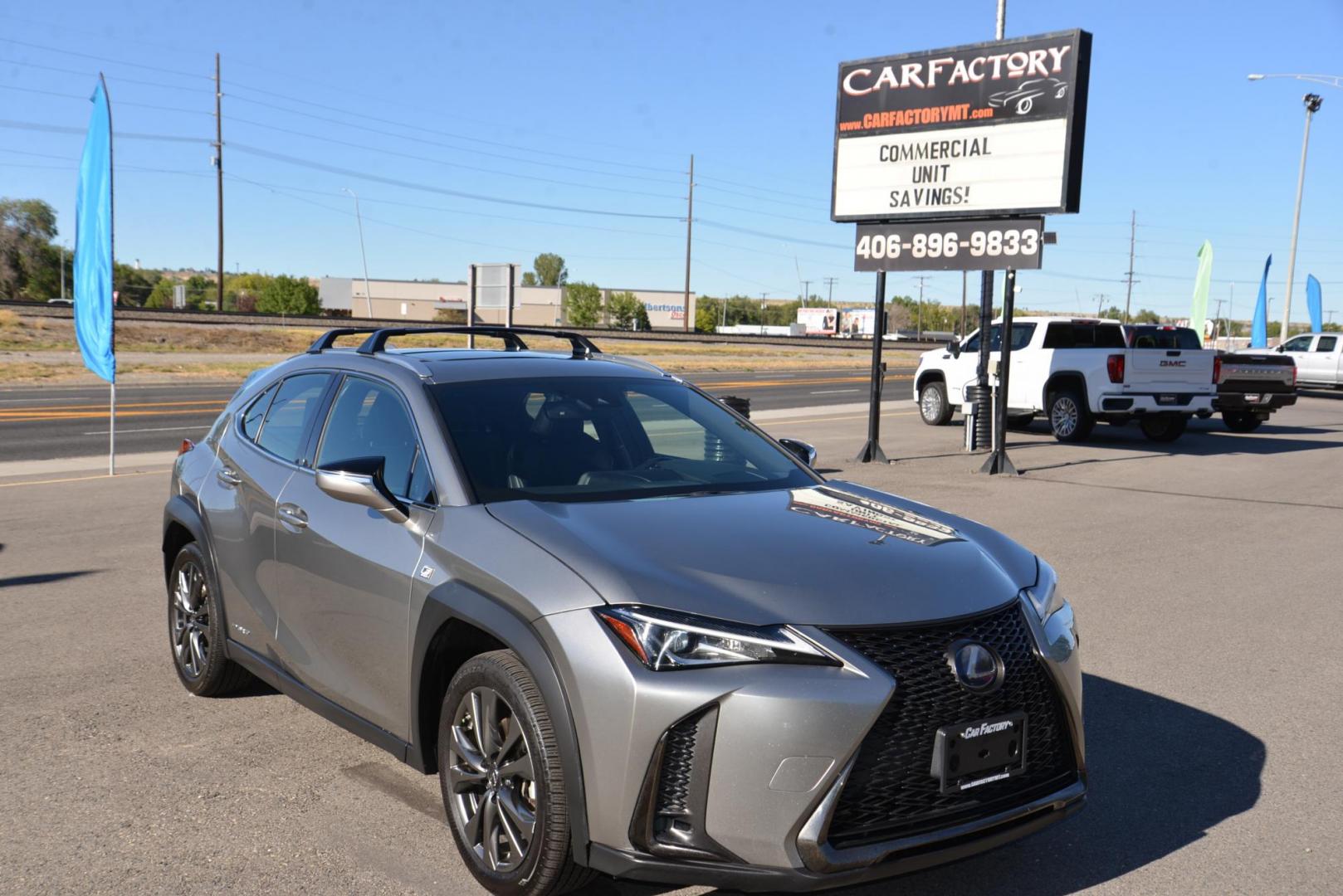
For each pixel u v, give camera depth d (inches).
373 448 166.9
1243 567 329.7
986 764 123.4
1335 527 400.5
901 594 126.2
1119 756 182.1
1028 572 143.9
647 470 164.7
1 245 4124.0
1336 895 135.9
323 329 2373.3
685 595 121.0
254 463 187.6
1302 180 1553.9
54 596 275.3
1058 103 514.0
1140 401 679.1
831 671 116.9
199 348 1945.1
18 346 1680.6
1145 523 403.5
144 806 156.8
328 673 163.0
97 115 492.1
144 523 372.2
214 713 195.8
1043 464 581.0
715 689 114.7
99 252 491.2
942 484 495.8
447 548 140.0
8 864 139.3
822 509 154.6
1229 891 136.8
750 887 114.7
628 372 190.1
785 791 113.7
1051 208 518.6
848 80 576.7
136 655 228.4
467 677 134.6
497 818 132.4
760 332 6171.3
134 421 797.2
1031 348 722.8
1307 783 170.9
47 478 484.7
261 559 178.1
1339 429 851.4
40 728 187.3
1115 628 261.7
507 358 182.5
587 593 122.6
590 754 118.3
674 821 117.6
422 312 5280.5
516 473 153.3
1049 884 138.3
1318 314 1625.2
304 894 132.7
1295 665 233.5
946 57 545.3
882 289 571.5
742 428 189.2
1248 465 594.6
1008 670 126.7
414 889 134.3
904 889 137.0
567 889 126.8
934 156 550.9
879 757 118.1
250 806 157.4
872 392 569.3
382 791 162.7
